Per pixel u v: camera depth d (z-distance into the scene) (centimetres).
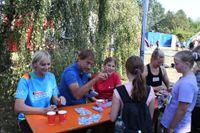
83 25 580
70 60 538
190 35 4047
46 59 273
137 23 753
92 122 252
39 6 483
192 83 246
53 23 541
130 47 747
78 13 570
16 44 509
